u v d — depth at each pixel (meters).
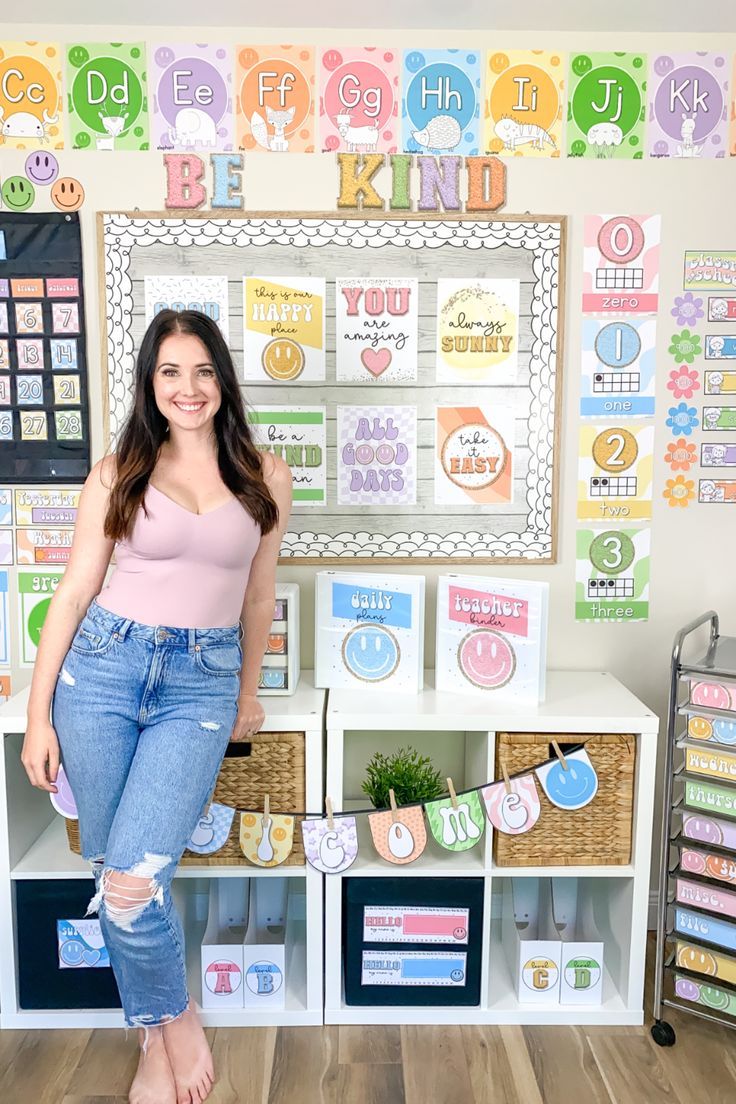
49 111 2.01
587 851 1.83
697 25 1.99
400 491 2.11
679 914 1.77
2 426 2.09
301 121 2.02
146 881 1.44
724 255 2.07
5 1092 1.61
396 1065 1.68
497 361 2.07
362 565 2.12
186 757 1.50
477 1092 1.61
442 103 2.02
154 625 1.49
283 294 2.04
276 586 1.97
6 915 1.80
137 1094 1.55
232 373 1.55
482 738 1.86
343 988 1.90
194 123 2.01
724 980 1.72
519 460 2.10
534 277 2.05
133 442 1.50
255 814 1.77
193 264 2.04
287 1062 1.69
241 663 1.69
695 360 2.10
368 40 2.01
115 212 2.02
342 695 1.91
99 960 1.80
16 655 2.15
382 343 2.06
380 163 2.03
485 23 1.98
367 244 2.04
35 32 1.99
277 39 2.00
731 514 2.14
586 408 2.10
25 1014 1.81
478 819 1.79
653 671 2.18
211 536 1.49
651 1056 1.73
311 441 2.09
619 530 2.14
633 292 2.08
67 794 1.77
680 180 2.05
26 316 2.06
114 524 1.46
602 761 1.81
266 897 2.03
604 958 2.00
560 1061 1.70
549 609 2.16
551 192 2.05
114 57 2.00
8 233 2.04
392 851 1.79
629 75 2.03
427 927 1.81
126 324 2.05
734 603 2.16
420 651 1.91
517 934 1.87
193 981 1.87
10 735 1.79
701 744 1.74
